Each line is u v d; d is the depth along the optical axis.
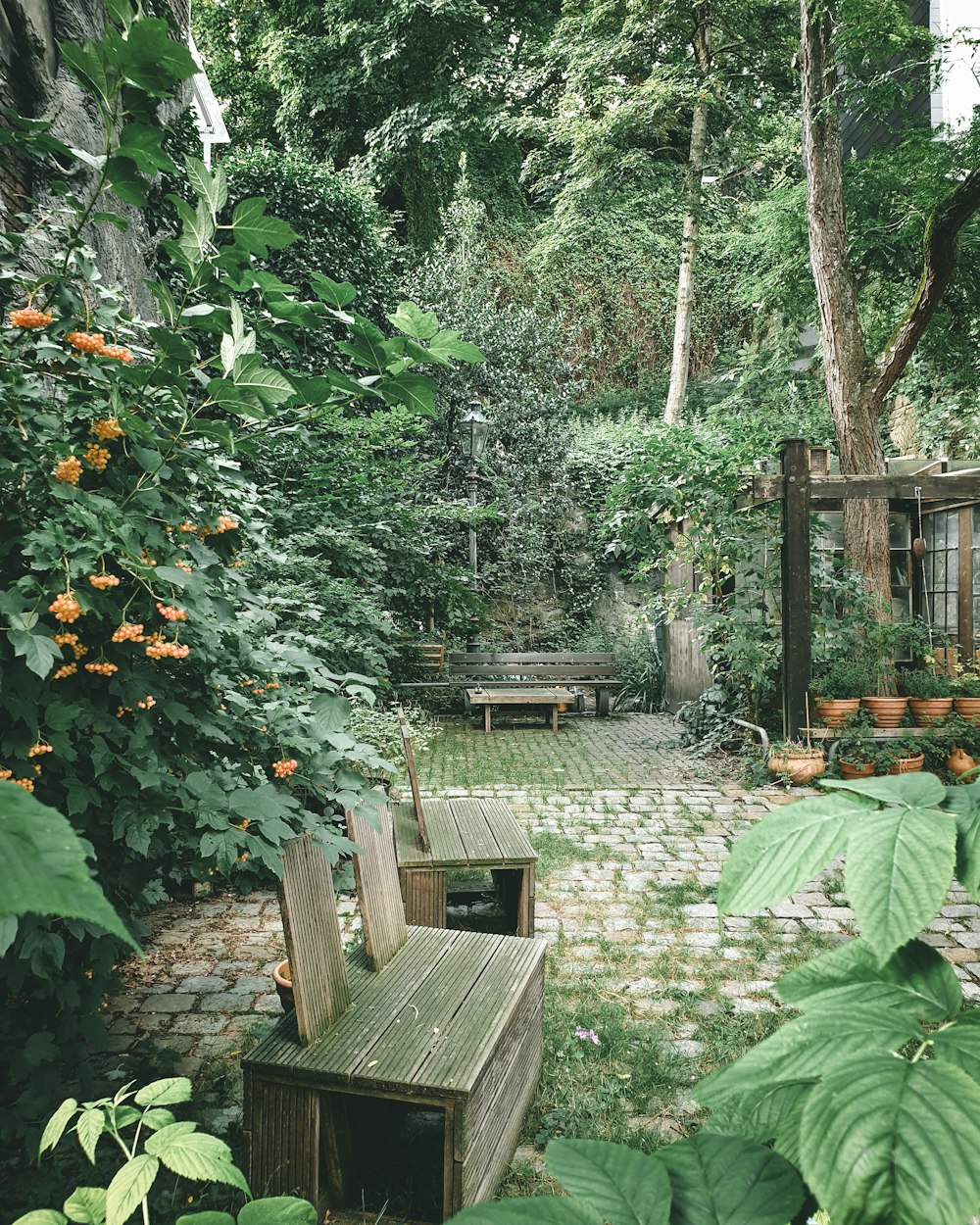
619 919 4.10
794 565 7.06
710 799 6.35
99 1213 1.07
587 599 13.32
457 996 2.33
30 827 0.48
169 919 4.11
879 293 10.09
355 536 7.90
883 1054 0.60
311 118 16.98
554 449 13.27
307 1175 2.03
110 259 4.59
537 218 17.98
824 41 8.05
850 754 6.72
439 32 15.83
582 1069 2.82
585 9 13.75
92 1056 2.91
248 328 2.00
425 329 1.92
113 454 2.10
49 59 4.14
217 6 17.77
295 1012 2.05
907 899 0.58
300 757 2.46
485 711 9.70
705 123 14.17
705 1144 0.70
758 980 3.48
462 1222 0.61
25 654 1.71
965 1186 0.49
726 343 17.83
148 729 2.08
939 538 9.39
